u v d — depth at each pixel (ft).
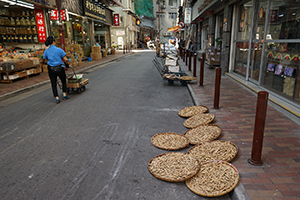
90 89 26.22
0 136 13.64
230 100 19.38
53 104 20.22
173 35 194.70
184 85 27.45
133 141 12.87
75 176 9.60
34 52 38.40
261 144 9.48
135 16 134.00
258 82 22.79
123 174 9.72
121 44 122.21
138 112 17.92
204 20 58.29
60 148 12.06
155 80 31.68
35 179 9.41
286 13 17.61
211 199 8.21
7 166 10.41
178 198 8.25
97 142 12.75
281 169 9.28
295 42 16.19
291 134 12.39
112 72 39.91
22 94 24.20
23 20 39.99
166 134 13.38
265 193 7.88
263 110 9.08
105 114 17.46
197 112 16.67
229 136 12.56
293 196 7.70
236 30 30.22
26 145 12.44
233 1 28.04
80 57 49.85
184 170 9.50
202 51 49.19
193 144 12.09
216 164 9.73
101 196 8.38
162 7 187.62
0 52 33.83
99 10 71.46
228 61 31.89
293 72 16.51
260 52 22.45
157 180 9.30
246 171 9.22
